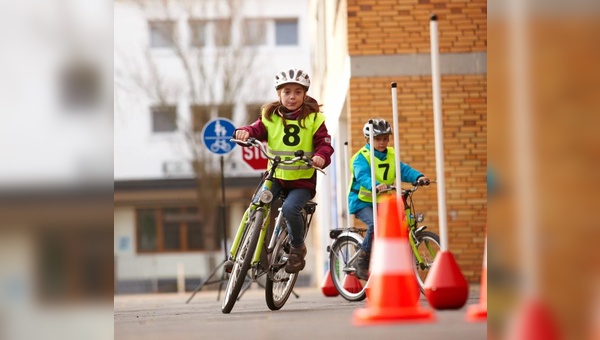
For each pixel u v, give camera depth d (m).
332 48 52.03
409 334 14.70
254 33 105.44
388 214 16.70
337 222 53.06
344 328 16.30
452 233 39.84
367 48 40.22
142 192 115.06
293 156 22.23
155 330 17.92
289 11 114.12
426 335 14.52
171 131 116.06
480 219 39.78
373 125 27.25
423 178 27.23
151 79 106.31
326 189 63.34
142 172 115.38
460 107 40.00
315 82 77.19
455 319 16.86
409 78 40.09
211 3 103.12
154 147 115.62
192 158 104.06
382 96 40.12
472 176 39.91
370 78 40.16
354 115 40.12
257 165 45.25
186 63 103.94
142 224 115.19
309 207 22.56
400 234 16.62
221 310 24.61
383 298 16.44
